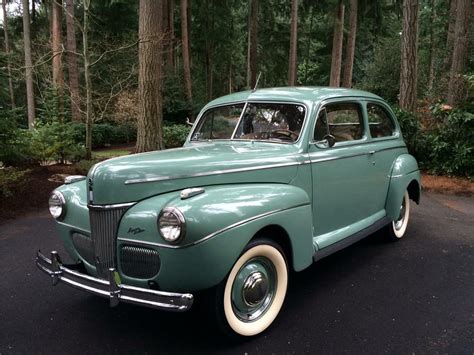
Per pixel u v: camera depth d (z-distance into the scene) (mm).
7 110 8484
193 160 3182
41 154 9555
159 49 9984
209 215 2660
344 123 4363
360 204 4508
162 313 3506
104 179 2840
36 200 7312
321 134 3965
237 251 2791
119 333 3182
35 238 5492
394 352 2896
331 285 4016
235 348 2965
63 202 3256
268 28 31438
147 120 9875
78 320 3381
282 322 3312
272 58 32750
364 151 4465
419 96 18578
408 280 4129
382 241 5301
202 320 3350
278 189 3299
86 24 9414
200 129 4621
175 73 23047
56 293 3881
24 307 3602
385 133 5215
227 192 2965
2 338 3109
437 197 8023
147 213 2752
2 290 3936
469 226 6062
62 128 10672
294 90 4270
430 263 4594
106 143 18141
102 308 3588
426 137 10164
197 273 2654
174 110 21625
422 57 25953
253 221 2895
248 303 3062
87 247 3105
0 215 6504
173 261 2617
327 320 3342
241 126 4250
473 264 4566
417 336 3100
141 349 2961
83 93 17000
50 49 12984
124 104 15562
